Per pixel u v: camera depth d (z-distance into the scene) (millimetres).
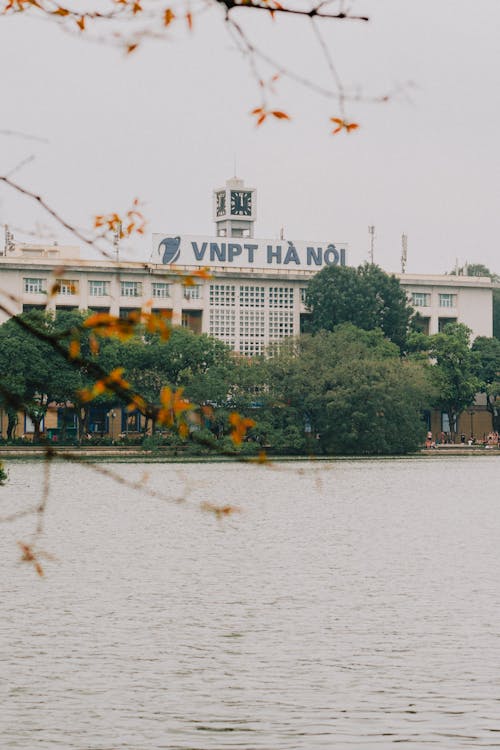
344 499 84625
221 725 23391
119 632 32656
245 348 157750
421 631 32844
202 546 54188
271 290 159250
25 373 109500
